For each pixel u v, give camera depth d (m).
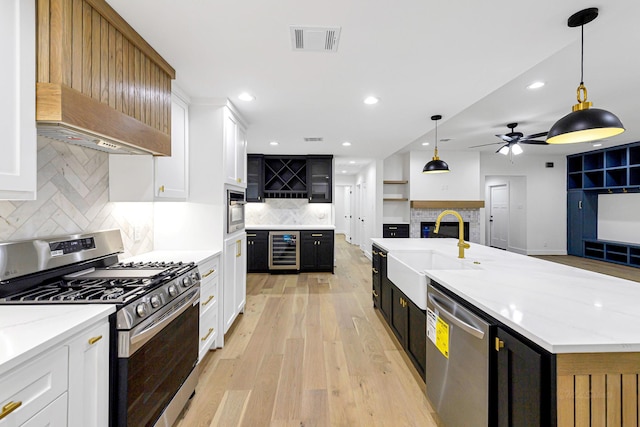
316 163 5.96
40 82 1.18
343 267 6.26
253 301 4.03
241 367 2.40
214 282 2.59
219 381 2.21
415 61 2.07
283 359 2.53
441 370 1.69
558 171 7.58
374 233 6.85
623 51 2.38
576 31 1.72
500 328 1.24
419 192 7.02
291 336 2.97
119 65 1.60
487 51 1.94
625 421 1.01
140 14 1.56
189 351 1.93
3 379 0.82
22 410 0.87
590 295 1.45
